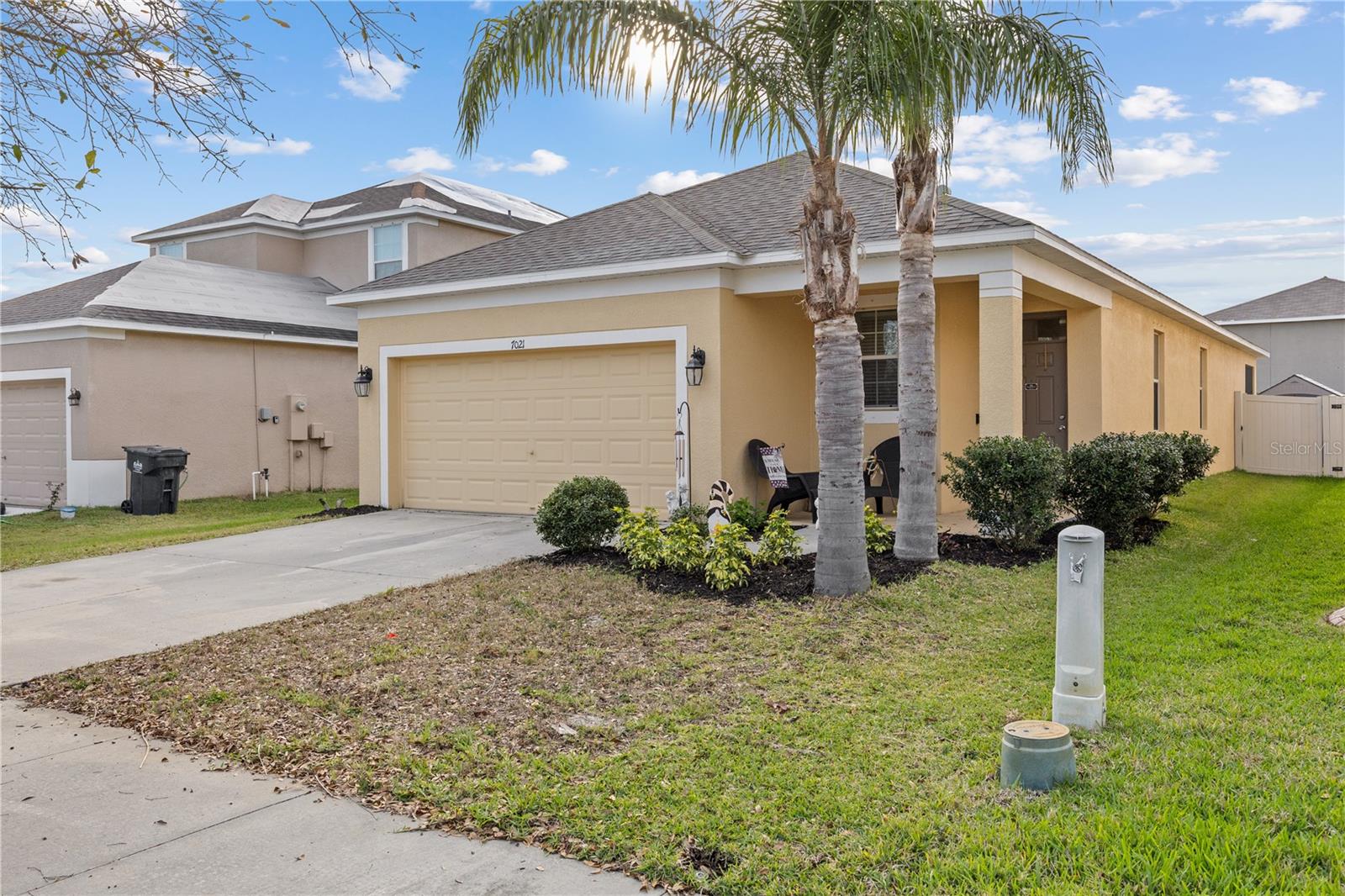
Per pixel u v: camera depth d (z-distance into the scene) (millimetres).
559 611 7105
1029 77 7695
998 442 8922
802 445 12984
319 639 6598
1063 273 11297
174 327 16516
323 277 22250
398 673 5762
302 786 4207
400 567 9227
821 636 6246
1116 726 4461
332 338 19219
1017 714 4742
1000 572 8094
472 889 3268
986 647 6051
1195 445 12172
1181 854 3197
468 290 12820
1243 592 7367
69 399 15820
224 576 9125
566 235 13523
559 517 9109
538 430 12688
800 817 3691
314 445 19406
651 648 6141
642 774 4152
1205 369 19547
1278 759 4004
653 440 11742
